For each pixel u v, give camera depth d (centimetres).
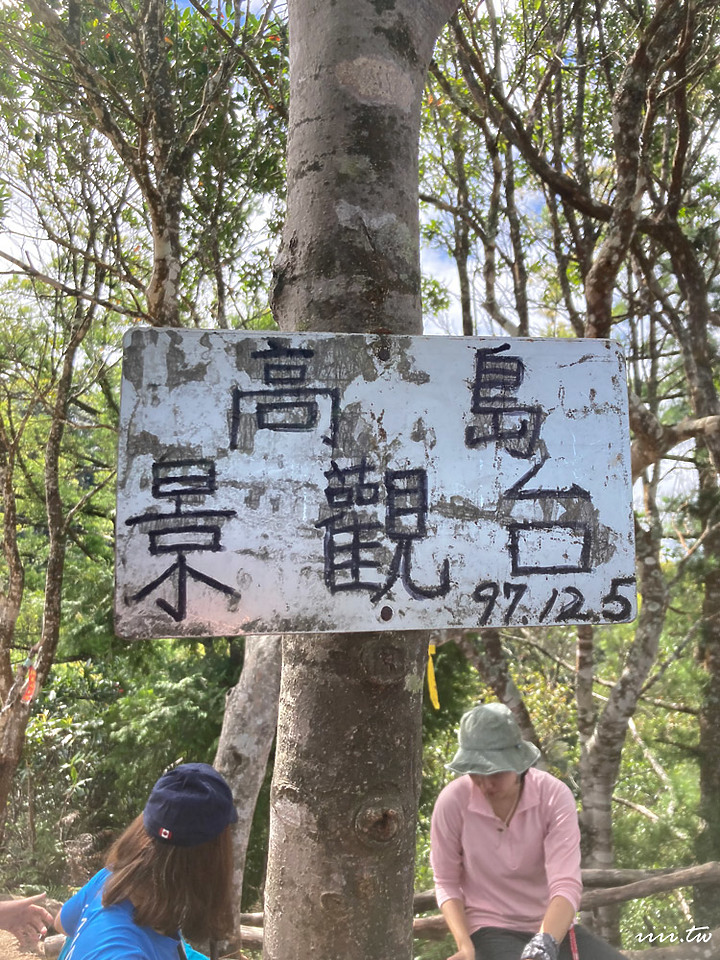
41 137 632
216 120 640
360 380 157
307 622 150
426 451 158
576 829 238
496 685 606
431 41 184
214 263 650
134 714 1042
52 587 821
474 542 158
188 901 137
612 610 162
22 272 535
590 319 510
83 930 139
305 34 176
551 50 613
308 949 149
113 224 655
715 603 696
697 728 777
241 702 479
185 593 147
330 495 154
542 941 211
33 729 1044
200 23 634
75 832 1034
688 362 669
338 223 167
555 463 164
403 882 153
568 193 585
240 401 153
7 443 874
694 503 698
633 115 473
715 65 602
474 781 241
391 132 172
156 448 149
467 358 162
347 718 154
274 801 161
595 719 637
